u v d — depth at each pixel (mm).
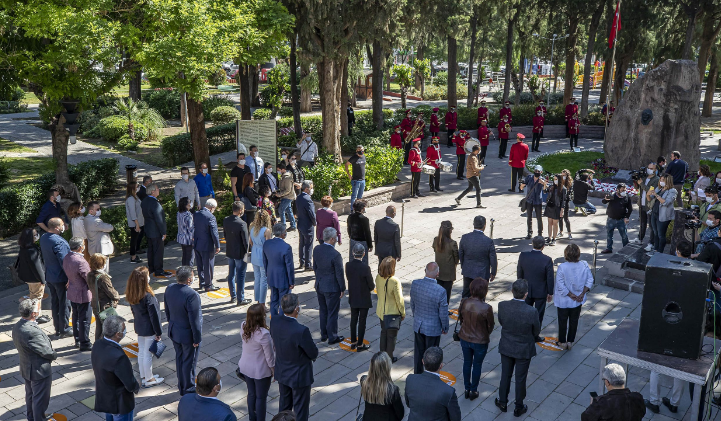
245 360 6918
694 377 6320
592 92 63031
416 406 5566
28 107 42562
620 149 21281
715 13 31969
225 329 9820
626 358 6785
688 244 8414
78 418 7426
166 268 12555
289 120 30500
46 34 12758
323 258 8922
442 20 30031
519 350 7191
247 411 7641
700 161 24141
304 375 6797
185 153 25594
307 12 17422
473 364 7766
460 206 17438
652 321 6688
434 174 18922
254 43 15742
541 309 8875
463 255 9422
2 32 13703
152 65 13055
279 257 9305
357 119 31594
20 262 9797
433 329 7750
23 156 25766
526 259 8805
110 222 13492
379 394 5492
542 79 66250
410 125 24562
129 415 6539
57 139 15664
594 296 11148
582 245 13852
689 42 30719
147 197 11711
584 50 45031
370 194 17266
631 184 19109
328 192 16547
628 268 11609
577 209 16453
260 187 14414
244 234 10367
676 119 20141
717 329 7438
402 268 12531
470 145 20266
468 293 9445
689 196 15547
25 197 15898
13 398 7906
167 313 7570
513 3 33156
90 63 13945
